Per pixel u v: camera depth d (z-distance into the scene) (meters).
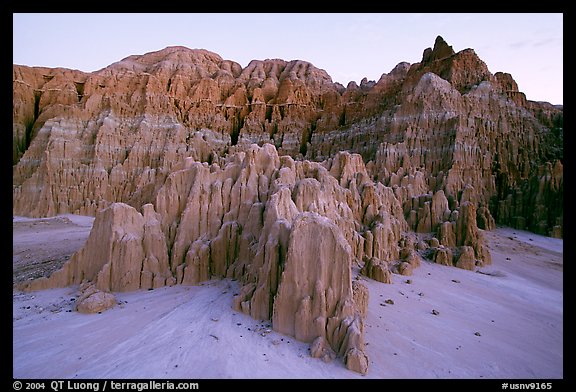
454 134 59.19
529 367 19.66
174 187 32.81
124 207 28.88
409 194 51.53
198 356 18.61
